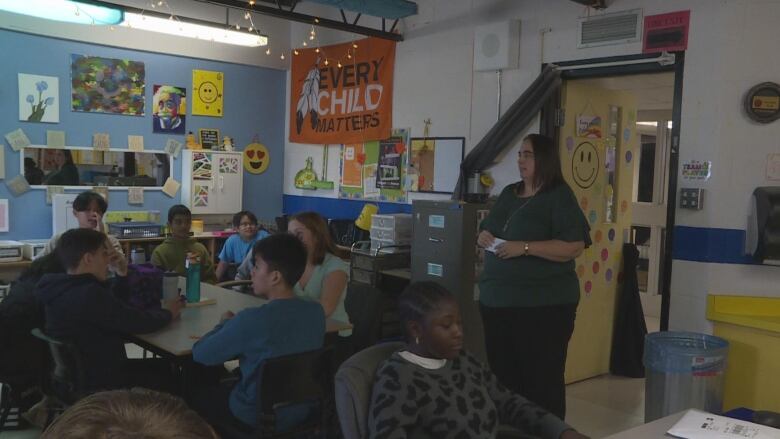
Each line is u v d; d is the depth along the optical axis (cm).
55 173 596
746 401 361
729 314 367
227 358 245
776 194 353
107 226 595
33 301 315
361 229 602
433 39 562
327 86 676
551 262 300
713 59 382
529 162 309
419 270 471
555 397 304
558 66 461
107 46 615
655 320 645
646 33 412
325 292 320
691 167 391
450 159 549
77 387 270
